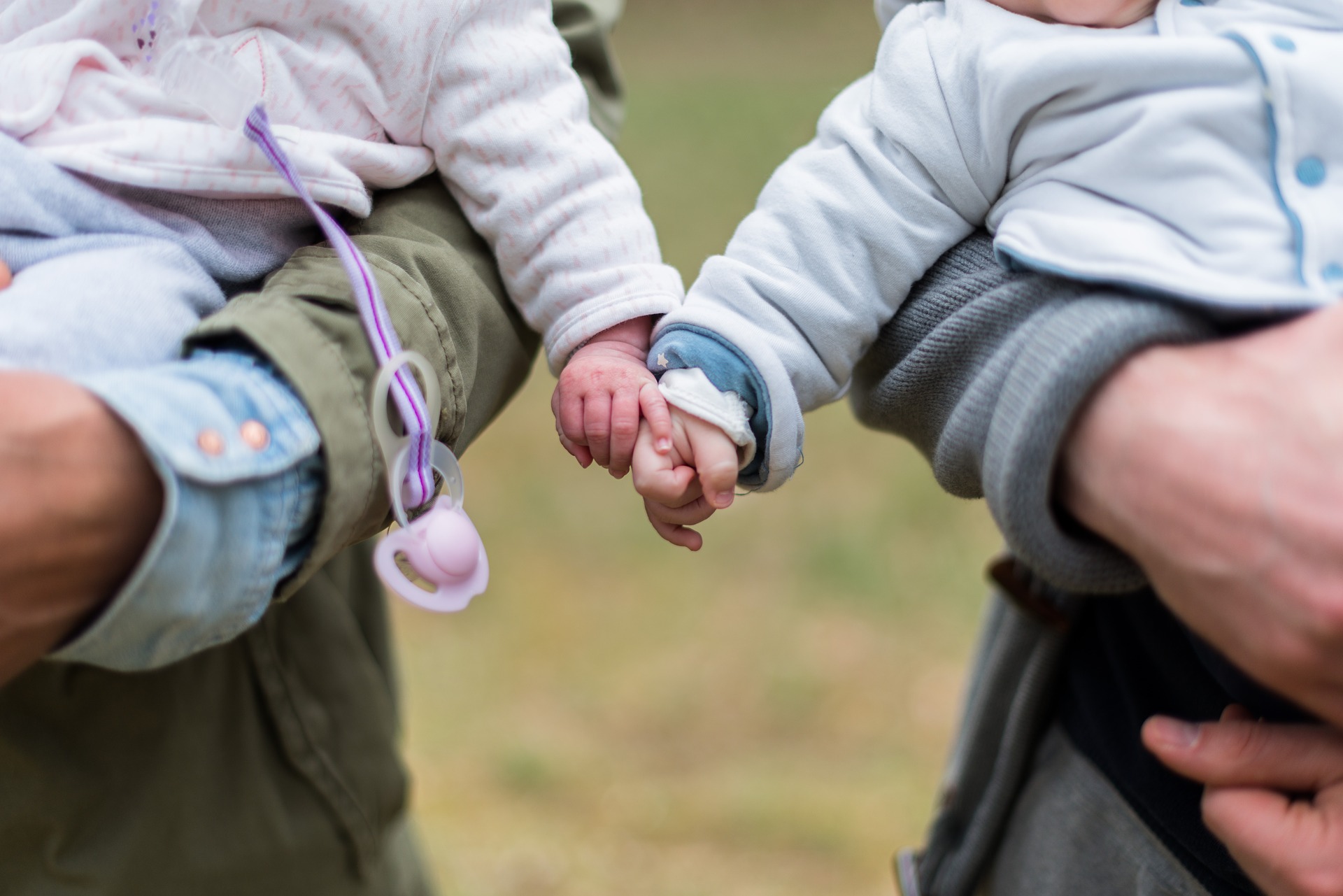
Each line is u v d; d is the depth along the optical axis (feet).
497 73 2.96
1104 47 2.49
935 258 2.74
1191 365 2.08
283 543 2.09
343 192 2.75
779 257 2.77
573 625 9.46
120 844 2.91
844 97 3.06
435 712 8.42
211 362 2.12
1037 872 3.00
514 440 12.81
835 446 12.42
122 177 2.56
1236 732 2.24
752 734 8.20
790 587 9.91
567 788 7.66
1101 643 3.00
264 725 3.16
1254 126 2.42
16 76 2.65
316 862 3.23
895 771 7.77
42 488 1.80
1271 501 1.86
